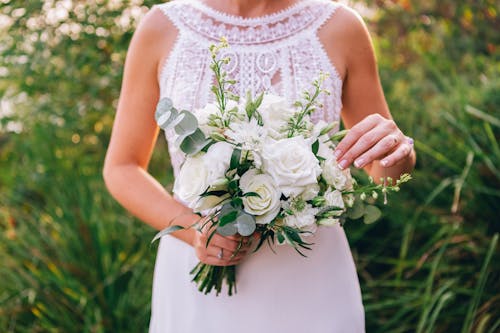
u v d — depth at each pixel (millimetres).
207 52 1525
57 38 2797
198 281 1462
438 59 3428
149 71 1571
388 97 3100
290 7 1563
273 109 1242
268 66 1512
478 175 2520
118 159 1562
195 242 1440
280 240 1193
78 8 2785
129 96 1586
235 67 1511
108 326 2521
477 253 2432
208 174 1180
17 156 3369
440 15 3535
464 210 2545
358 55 1567
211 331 1541
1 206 3105
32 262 2736
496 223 2490
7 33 2799
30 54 2764
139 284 2625
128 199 1522
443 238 2545
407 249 2637
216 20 1550
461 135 2723
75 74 2840
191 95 1502
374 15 3594
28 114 2984
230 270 1472
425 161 2750
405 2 3502
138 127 1576
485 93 2824
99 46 2828
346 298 1571
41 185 3062
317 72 1516
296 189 1183
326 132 1272
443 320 2373
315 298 1526
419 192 2660
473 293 2318
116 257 2688
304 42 1533
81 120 2988
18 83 2902
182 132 1187
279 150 1182
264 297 1509
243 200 1188
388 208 2633
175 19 1563
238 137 1174
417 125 2910
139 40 1569
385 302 2391
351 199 1298
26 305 2625
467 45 3518
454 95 2916
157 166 3150
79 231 2697
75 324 2535
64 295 2570
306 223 1193
